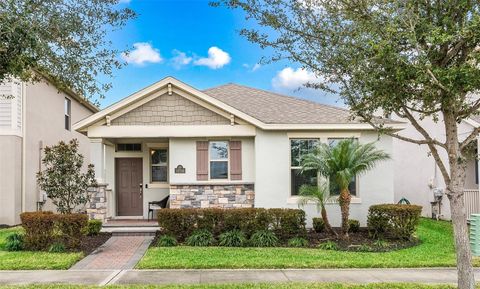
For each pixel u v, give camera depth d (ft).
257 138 48.62
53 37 21.47
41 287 24.62
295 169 48.91
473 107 20.42
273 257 33.53
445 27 18.92
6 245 36.86
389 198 48.34
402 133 66.03
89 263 32.19
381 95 20.49
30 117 55.88
